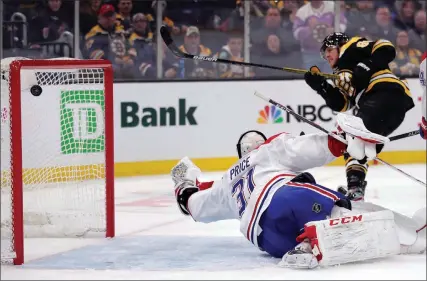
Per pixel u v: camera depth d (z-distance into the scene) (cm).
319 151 1153
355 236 1130
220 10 2480
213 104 2391
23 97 1625
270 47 2534
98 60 1396
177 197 1310
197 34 2469
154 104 2330
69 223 1442
